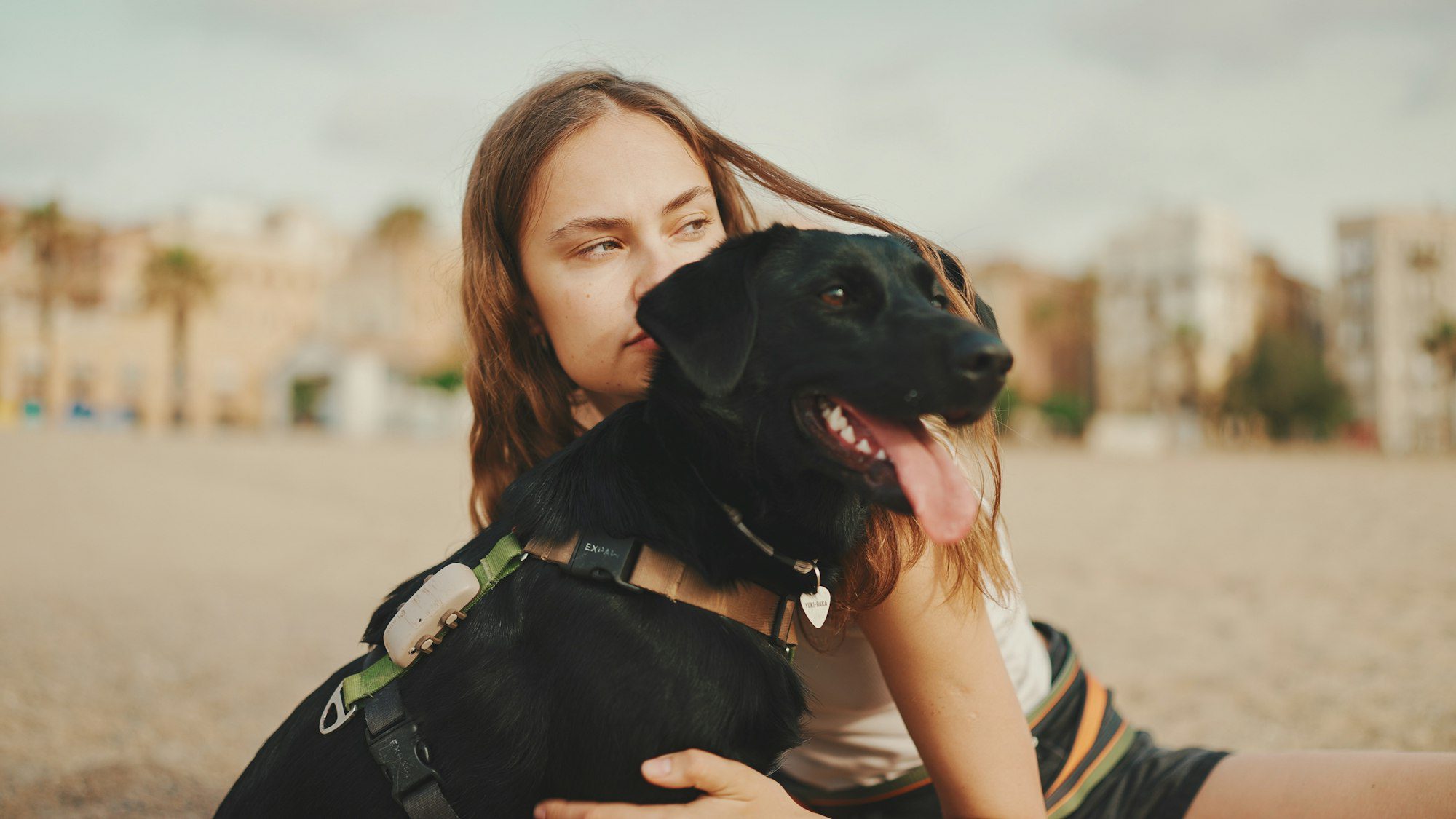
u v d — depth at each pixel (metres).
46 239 57.62
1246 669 5.48
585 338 2.34
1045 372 75.94
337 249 75.19
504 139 2.48
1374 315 78.31
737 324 1.94
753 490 1.98
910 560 2.02
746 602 1.96
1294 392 70.00
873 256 2.05
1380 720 4.37
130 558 10.08
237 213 72.12
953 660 2.03
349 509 15.48
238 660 5.86
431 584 1.96
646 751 1.81
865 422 1.91
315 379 59.69
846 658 2.25
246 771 2.09
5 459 23.05
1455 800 1.94
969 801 2.02
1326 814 2.06
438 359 58.91
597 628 1.85
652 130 2.41
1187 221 75.12
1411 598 7.59
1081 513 15.39
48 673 5.43
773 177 2.57
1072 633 6.64
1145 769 2.37
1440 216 79.12
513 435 2.68
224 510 14.98
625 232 2.32
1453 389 77.38
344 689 1.98
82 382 63.22
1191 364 72.19
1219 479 24.64
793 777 2.56
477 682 1.89
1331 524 13.28
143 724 4.54
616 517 1.93
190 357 66.75
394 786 1.85
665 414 2.04
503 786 1.86
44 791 3.62
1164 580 8.77
